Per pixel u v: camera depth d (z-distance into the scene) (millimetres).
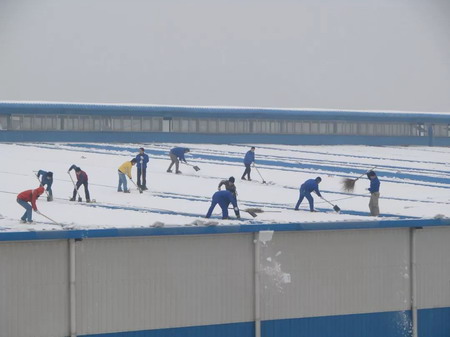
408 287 23219
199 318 20719
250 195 44219
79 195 40688
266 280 21391
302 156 63781
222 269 20969
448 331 23688
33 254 19031
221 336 20953
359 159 64188
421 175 56875
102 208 37594
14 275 18844
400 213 40625
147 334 20156
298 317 21797
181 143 67438
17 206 36969
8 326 18797
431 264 23484
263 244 21344
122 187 44625
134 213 36531
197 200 41500
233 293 21078
